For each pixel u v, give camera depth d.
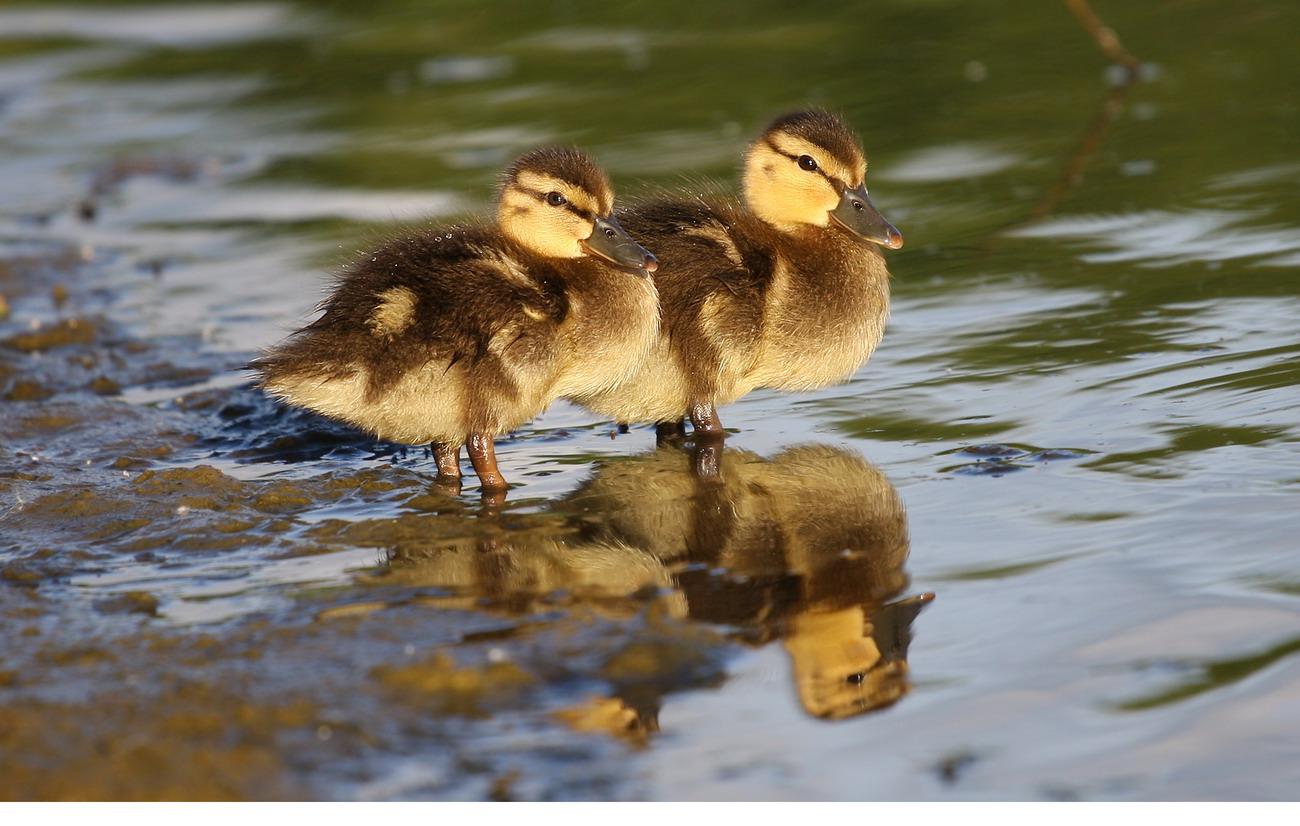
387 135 22.41
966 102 22.08
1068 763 6.65
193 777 6.60
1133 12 26.23
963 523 9.39
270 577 8.91
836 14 27.48
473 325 10.53
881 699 7.24
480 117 22.94
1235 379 11.71
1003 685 7.29
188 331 14.98
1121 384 11.86
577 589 8.60
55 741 6.84
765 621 8.11
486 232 11.68
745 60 25.11
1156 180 17.86
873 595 8.39
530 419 11.23
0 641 7.93
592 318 11.05
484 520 9.91
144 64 27.84
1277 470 9.84
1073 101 21.73
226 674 7.48
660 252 11.83
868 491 10.14
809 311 11.98
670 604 8.35
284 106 24.53
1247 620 7.73
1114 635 7.68
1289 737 6.73
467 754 6.83
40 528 9.84
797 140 12.65
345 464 11.34
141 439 11.92
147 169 21.78
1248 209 16.41
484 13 29.11
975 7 27.27
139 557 9.30
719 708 7.19
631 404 11.80
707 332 11.59
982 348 13.14
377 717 7.09
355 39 28.33
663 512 9.98
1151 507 9.38
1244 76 22.06
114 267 17.44
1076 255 15.50
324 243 17.77
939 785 6.53
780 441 11.48
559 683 7.41
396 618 8.14
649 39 26.92
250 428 12.22
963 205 17.67
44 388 13.36
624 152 20.42
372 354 10.45
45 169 22.11
